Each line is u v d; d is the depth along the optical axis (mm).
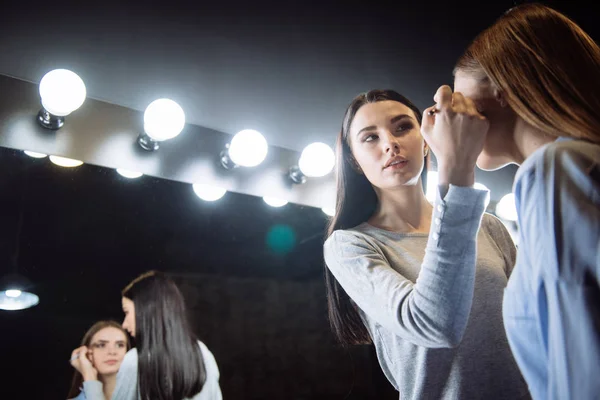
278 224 1504
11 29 1294
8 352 1091
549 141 590
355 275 825
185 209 1382
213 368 1301
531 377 523
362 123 1001
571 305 465
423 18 1959
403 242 905
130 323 1229
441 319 646
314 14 1777
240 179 1454
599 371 440
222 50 1587
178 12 1553
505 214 1771
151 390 1207
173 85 1478
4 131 1185
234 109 1545
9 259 1147
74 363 1145
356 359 1500
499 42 629
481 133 649
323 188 1568
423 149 1082
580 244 471
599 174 485
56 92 1170
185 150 1396
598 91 557
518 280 541
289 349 1424
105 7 1444
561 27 604
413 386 809
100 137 1288
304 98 1670
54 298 1165
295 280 1489
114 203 1292
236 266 1412
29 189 1206
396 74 1846
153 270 1295
